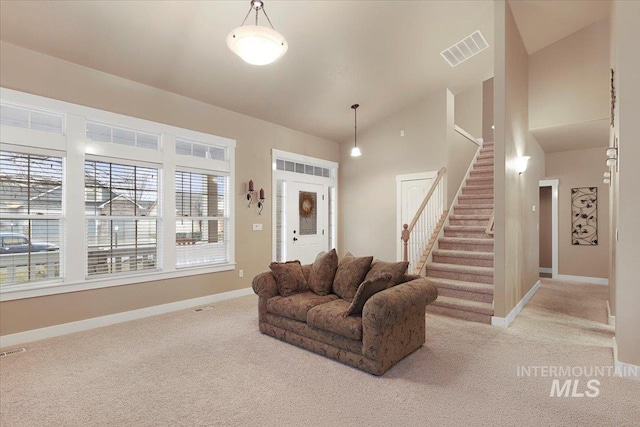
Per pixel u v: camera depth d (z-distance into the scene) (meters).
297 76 4.60
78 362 2.90
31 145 3.37
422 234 5.29
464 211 5.89
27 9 2.93
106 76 3.88
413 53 4.63
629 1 2.67
